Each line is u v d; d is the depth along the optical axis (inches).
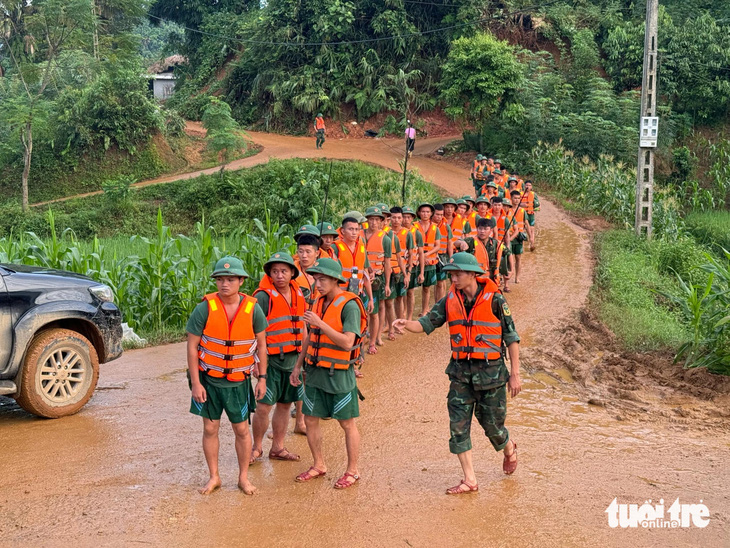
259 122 1689.2
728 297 395.2
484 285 208.5
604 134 1246.9
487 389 207.6
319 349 211.5
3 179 1290.6
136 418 276.2
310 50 1649.9
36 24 1171.9
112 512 192.9
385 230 380.2
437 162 1355.8
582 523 190.5
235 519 190.4
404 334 423.5
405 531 184.5
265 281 230.8
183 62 2058.3
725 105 1539.1
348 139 1589.6
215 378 203.2
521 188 691.4
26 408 272.5
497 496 207.5
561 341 418.6
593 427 284.2
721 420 299.7
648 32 778.2
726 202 1338.6
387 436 260.2
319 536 181.3
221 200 1159.6
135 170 1346.0
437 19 1684.3
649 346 421.1
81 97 1346.0
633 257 691.4
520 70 1300.4
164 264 470.6
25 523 185.8
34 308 275.3
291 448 248.4
